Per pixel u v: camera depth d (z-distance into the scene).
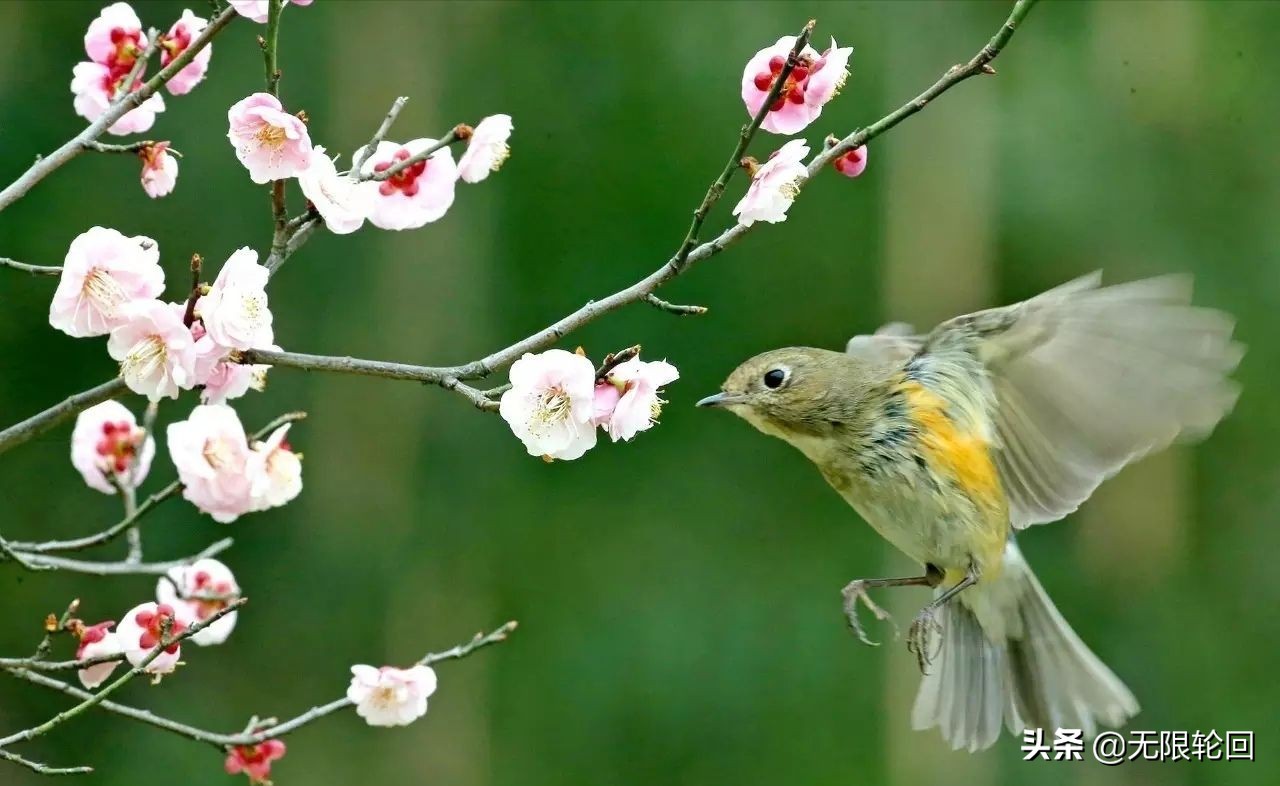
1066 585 13.55
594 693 12.28
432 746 12.10
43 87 11.30
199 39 4.48
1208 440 13.59
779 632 12.49
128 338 4.12
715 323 12.91
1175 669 13.12
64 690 4.59
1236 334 13.30
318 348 12.67
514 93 13.08
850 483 6.10
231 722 11.67
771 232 13.03
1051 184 13.27
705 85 12.95
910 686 12.20
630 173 12.91
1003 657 6.32
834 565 12.68
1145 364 5.46
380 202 5.00
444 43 13.17
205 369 4.29
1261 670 13.05
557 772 12.09
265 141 4.22
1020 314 5.74
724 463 12.93
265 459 4.82
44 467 11.16
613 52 13.07
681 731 12.16
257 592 12.08
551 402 4.16
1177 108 13.52
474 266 12.95
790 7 13.16
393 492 12.64
